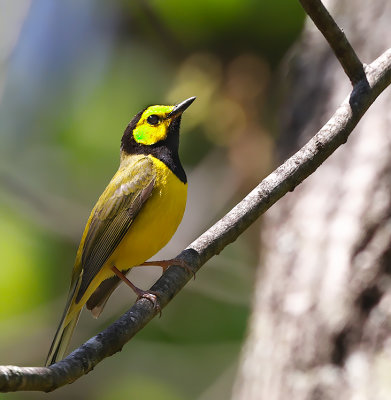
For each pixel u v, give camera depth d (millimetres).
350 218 9836
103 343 5695
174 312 13922
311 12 6082
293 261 10234
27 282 12773
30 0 11719
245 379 10312
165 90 14117
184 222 13898
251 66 13117
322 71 11469
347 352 9289
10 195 13406
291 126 11539
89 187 14508
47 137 14766
